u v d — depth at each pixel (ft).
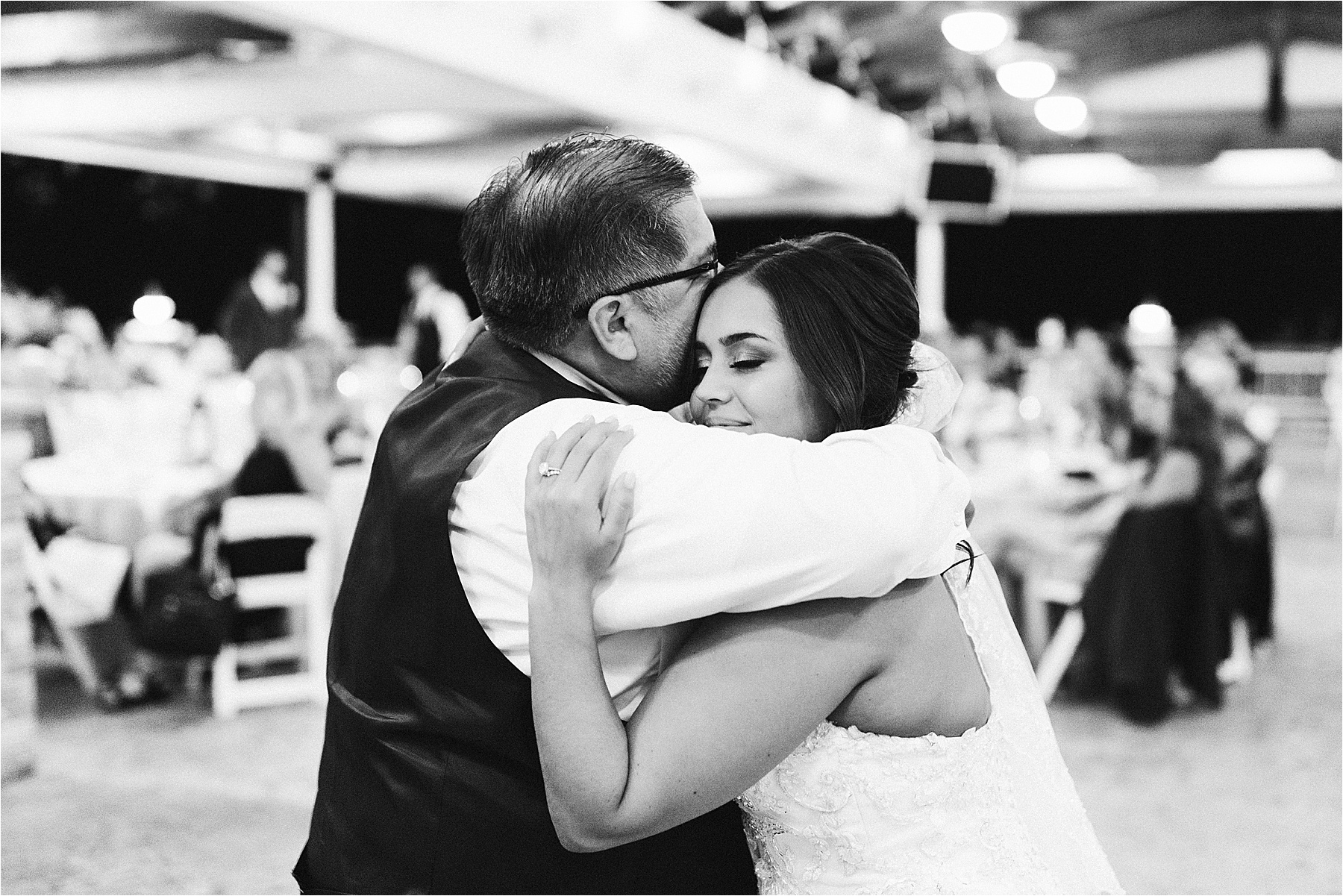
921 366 4.53
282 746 14.52
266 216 47.34
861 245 4.31
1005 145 42.06
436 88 22.34
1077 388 24.32
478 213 4.26
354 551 4.31
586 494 3.56
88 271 45.96
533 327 4.18
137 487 16.10
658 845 4.01
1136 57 34.12
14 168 44.16
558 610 3.56
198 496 16.25
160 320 33.50
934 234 42.22
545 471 3.64
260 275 27.89
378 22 15.89
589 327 4.15
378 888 3.96
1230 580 17.17
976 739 4.08
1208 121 38.47
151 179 46.83
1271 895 10.57
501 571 3.80
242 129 31.32
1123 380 22.02
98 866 10.94
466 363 4.33
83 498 15.99
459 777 3.87
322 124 30.04
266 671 17.92
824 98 29.07
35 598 19.01
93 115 26.04
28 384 23.93
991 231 59.77
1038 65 29.14
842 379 4.12
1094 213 58.95
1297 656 19.95
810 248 4.25
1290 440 49.96
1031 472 18.75
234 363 27.45
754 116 26.05
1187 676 16.81
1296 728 15.92
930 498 3.72
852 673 3.76
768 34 29.40
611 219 4.02
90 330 30.99
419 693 3.94
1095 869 4.75
